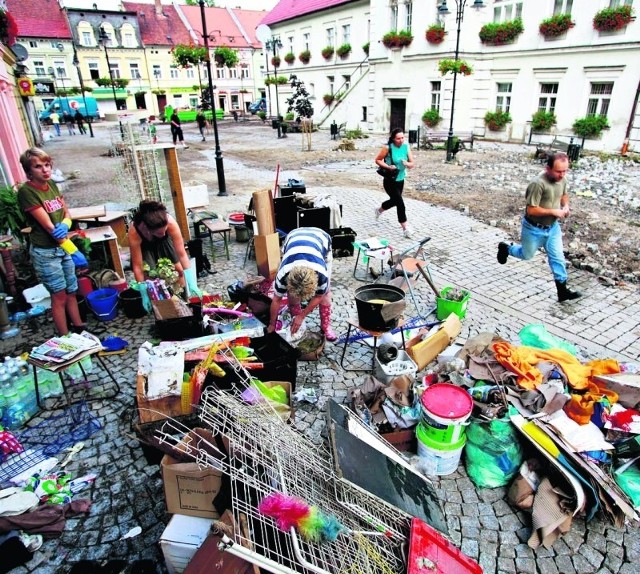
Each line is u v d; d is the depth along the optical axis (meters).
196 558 2.06
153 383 3.05
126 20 43.88
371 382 3.38
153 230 4.29
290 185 7.39
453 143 15.66
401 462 2.80
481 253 6.77
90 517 2.66
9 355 4.23
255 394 2.92
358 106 27.06
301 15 29.70
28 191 3.78
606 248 6.85
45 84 41.78
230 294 4.87
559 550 2.46
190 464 2.36
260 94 51.09
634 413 2.85
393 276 5.53
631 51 15.68
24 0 41.56
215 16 49.66
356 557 2.07
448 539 2.41
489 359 3.37
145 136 7.15
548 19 17.41
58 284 4.12
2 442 3.03
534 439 2.70
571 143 14.80
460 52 20.20
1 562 2.36
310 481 2.36
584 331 4.57
